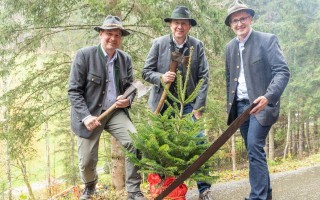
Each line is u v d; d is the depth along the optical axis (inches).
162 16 297.1
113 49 144.9
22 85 319.0
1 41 308.5
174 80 148.4
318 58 751.1
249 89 136.9
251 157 136.8
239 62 142.4
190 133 120.3
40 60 331.0
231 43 146.6
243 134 149.8
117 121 148.4
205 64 156.0
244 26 136.8
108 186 310.3
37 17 306.5
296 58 765.9
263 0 834.2
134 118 316.5
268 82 135.9
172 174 118.3
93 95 146.4
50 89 324.5
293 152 929.5
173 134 121.3
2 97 317.1
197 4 312.0
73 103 143.5
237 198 169.3
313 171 220.1
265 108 133.6
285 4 766.5
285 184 192.7
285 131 959.0
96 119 141.6
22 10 308.5
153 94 157.2
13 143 319.0
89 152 148.5
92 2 271.6
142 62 320.8
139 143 120.5
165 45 154.5
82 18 320.5
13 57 318.7
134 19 317.4
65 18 317.4
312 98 732.7
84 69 144.4
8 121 316.5
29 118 315.9
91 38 330.6
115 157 323.9
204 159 97.1
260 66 135.6
